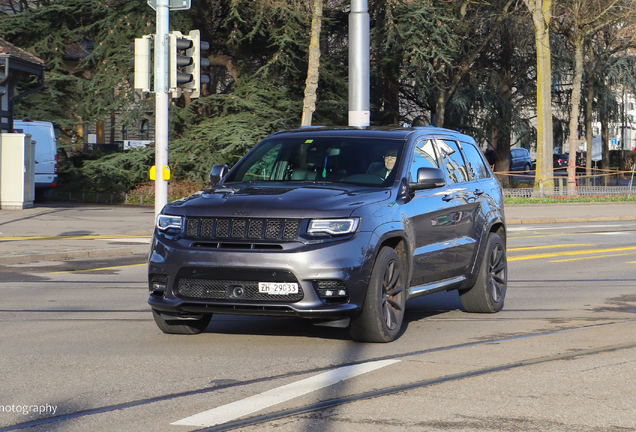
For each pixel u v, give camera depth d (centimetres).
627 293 1170
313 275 710
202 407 552
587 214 3053
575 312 995
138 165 3544
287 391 593
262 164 873
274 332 846
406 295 816
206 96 3703
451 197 905
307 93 3253
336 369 664
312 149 875
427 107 4675
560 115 5222
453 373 650
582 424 512
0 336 827
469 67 4703
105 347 766
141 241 1911
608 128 5416
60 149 3809
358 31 1880
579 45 3981
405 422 515
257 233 725
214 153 3447
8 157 2667
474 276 956
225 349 755
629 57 4909
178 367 678
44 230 2077
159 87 1681
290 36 3534
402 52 3719
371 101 4184
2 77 1948
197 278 735
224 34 3769
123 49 3603
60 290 1202
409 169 846
